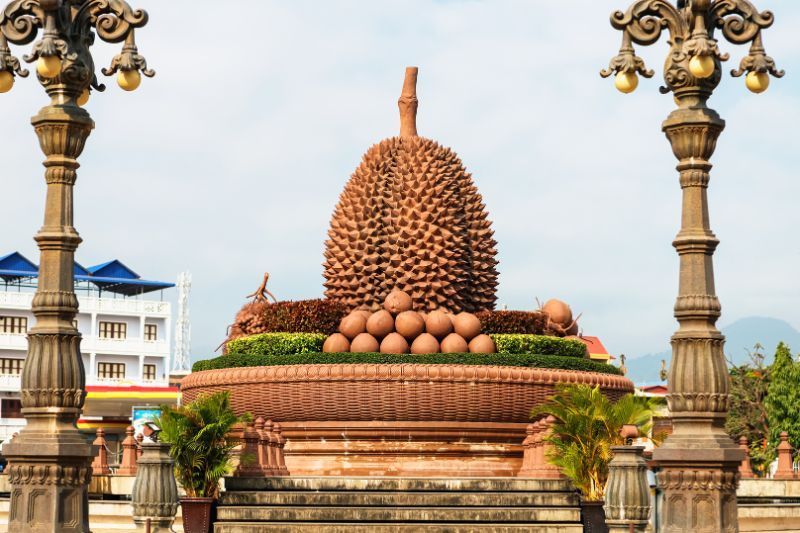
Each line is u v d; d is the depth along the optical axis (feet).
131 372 211.00
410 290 81.20
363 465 75.15
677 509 43.73
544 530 60.54
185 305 234.38
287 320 81.15
